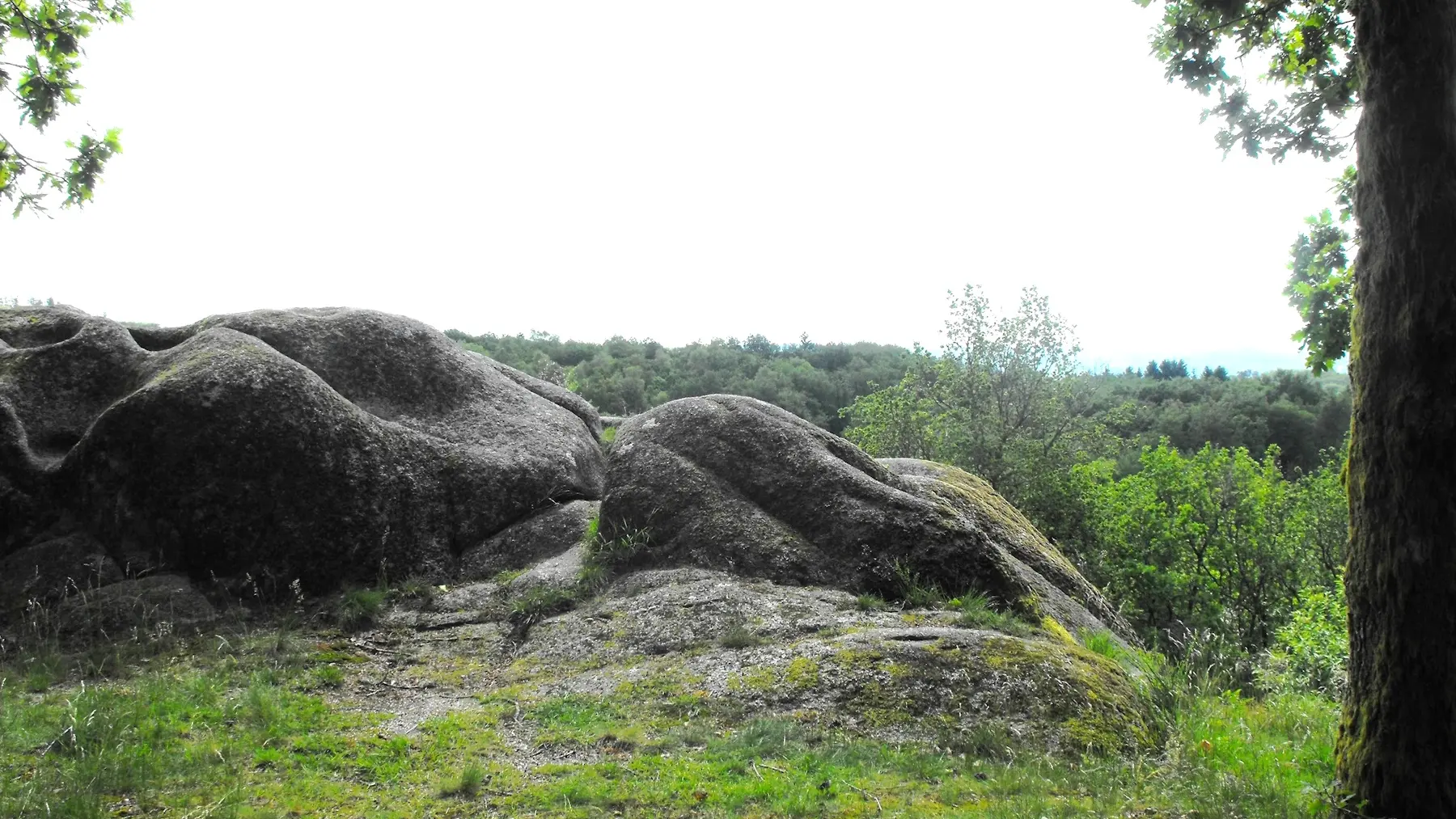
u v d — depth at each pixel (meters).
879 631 7.84
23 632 8.45
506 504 11.55
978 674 7.05
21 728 6.09
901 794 5.45
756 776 5.69
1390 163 4.76
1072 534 26.53
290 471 9.94
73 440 10.14
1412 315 4.66
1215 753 6.20
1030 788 5.54
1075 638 9.66
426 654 8.70
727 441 10.86
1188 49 7.59
